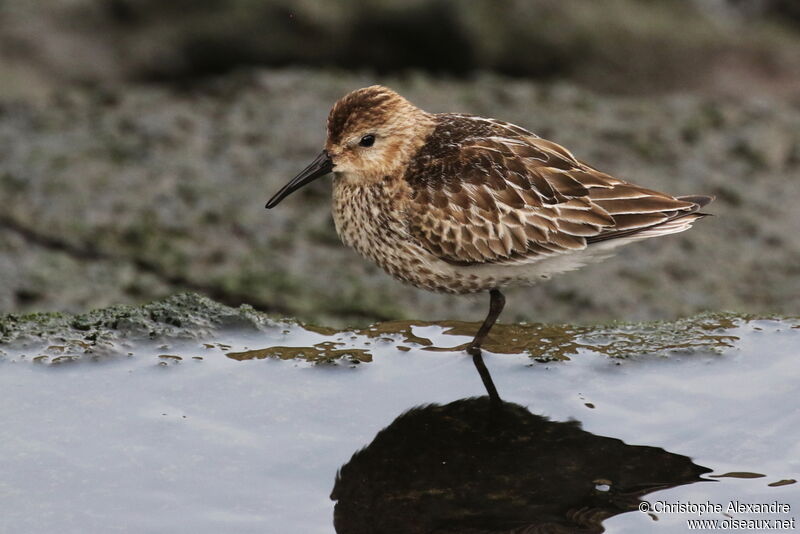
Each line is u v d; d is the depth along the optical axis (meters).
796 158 19.08
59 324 12.02
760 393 10.90
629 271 16.27
